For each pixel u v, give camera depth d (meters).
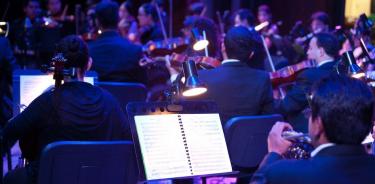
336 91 2.04
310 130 2.14
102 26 5.68
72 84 3.35
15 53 8.30
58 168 2.94
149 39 8.48
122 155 3.10
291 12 9.57
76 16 9.09
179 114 3.13
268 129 3.74
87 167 3.01
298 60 7.64
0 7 9.59
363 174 2.00
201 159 3.08
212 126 3.20
